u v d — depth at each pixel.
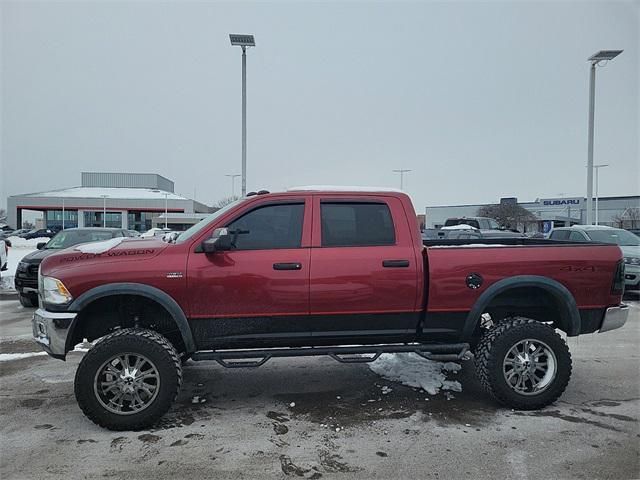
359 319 4.40
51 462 3.48
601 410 4.42
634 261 10.48
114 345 3.98
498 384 4.36
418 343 4.66
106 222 80.06
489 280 4.46
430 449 3.66
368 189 4.60
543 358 4.50
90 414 3.94
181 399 4.70
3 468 3.39
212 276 4.16
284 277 4.24
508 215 48.53
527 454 3.58
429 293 4.41
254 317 4.25
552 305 4.73
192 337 4.23
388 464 3.44
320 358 6.05
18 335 7.36
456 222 25.75
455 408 4.46
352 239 4.45
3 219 96.56
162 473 3.32
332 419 4.21
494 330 4.51
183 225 73.56
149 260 4.16
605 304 4.63
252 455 3.57
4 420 4.23
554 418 4.23
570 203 70.62
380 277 4.36
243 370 5.60
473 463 3.45
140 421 3.97
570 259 4.55
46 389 5.02
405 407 4.48
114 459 3.52
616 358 6.10
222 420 4.20
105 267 4.10
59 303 4.04
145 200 78.00
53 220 78.81
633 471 3.34
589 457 3.54
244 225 4.36
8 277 12.91
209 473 3.32
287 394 4.82
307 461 3.48
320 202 4.47
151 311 4.46
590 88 19.94
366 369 5.60
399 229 4.51
